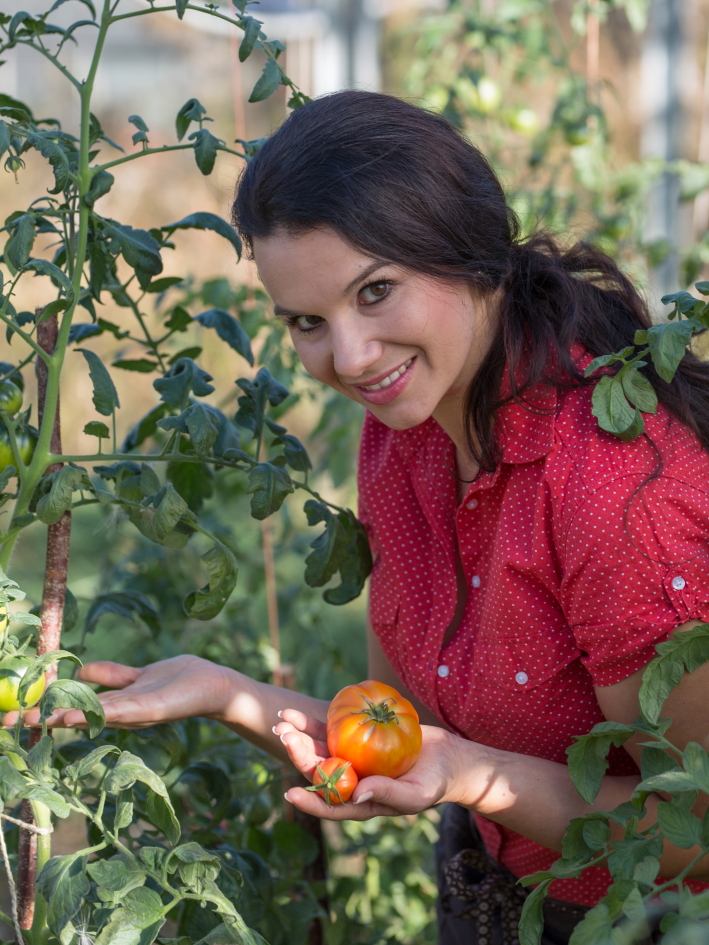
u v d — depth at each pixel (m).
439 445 1.32
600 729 1.00
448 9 2.99
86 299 1.35
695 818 0.93
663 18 3.43
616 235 2.77
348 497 3.04
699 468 1.09
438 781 1.07
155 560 2.31
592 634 1.08
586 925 0.89
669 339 1.00
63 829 2.53
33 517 1.14
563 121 2.80
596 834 1.00
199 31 5.53
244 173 1.13
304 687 2.50
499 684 1.22
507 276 1.14
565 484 1.09
